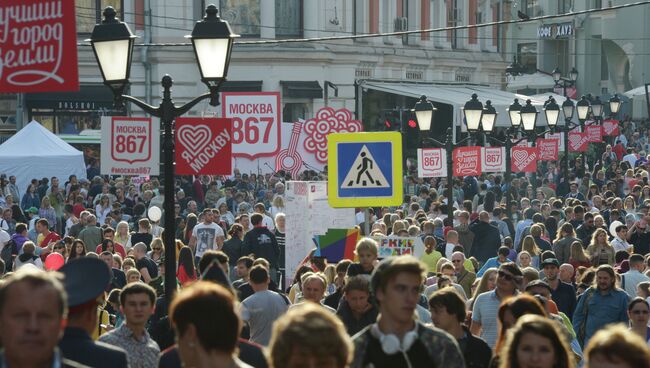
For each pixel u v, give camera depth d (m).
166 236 35.56
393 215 63.41
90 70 124.50
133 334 24.55
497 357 22.94
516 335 18.92
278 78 127.81
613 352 15.46
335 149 39.94
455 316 25.33
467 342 25.41
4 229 71.44
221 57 36.88
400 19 145.75
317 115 77.81
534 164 82.88
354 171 39.88
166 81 36.38
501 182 104.50
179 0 126.12
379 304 19.08
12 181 89.25
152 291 24.66
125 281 45.50
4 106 124.12
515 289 32.12
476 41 162.75
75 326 19.14
